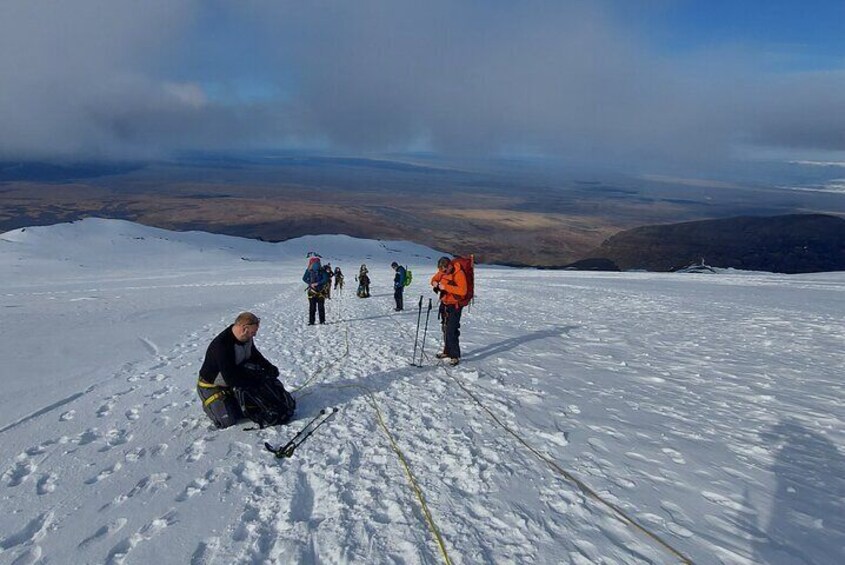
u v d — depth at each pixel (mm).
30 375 9297
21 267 85062
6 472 5238
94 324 16016
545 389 7680
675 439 5758
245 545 3924
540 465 5168
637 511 4320
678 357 9773
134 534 4113
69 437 6180
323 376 8758
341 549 3846
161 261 100250
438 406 6961
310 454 5496
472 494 4621
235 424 6379
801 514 4254
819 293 23109
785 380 8141
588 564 3660
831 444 5645
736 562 3662
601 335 12070
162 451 5695
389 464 5234
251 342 6555
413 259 152625
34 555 3885
